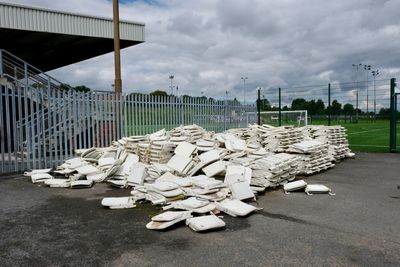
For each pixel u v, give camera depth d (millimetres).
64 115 10523
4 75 11680
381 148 15289
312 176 8836
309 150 8945
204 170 7586
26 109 9820
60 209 5812
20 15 13773
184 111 14328
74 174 8539
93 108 11242
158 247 4066
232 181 6449
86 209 5809
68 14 15227
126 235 4496
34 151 9859
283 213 5438
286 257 3734
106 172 8039
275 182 7242
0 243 4246
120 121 11984
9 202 6305
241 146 9258
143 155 8898
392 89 13641
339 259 3668
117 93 11898
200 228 4488
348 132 26031
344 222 4941
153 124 13070
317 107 23859
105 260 3721
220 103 16188
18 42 18031
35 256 3848
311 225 4816
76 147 10805
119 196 6801
